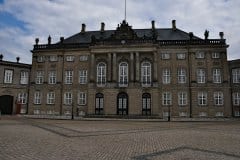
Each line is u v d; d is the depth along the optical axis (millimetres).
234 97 56250
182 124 34781
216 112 54812
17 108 60188
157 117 50344
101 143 15273
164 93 56969
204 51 56625
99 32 67500
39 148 13000
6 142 14609
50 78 61375
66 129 23875
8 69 60344
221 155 12016
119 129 25250
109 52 57375
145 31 64812
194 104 55438
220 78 55656
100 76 58000
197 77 56375
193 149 13516
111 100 55719
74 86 59906
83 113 58812
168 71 57438
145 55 57156
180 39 60125
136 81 55469
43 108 60438
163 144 15203
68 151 12398
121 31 58156
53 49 61438
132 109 54656
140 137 18609
